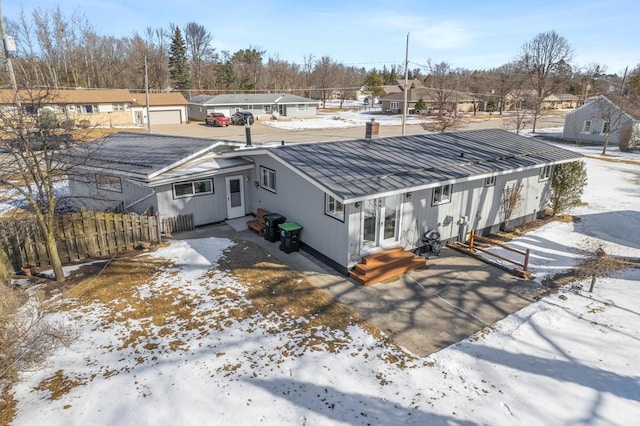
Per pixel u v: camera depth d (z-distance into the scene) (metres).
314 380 7.36
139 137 20.62
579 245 14.30
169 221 15.07
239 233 15.32
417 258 12.57
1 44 15.20
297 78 100.50
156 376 7.41
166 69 80.88
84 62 66.94
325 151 14.04
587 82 85.88
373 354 8.21
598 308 10.01
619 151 36.50
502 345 8.59
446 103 55.91
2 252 10.97
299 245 13.63
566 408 6.77
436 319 9.62
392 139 16.25
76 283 11.04
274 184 14.88
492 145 16.84
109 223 12.95
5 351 6.79
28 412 6.54
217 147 17.02
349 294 10.71
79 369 7.61
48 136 10.96
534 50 70.50
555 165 17.05
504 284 11.40
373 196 10.66
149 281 11.25
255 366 7.72
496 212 15.45
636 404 6.86
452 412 6.66
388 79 113.62
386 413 6.62
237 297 10.39
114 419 6.40
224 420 6.41
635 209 18.62
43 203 11.10
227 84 83.94
